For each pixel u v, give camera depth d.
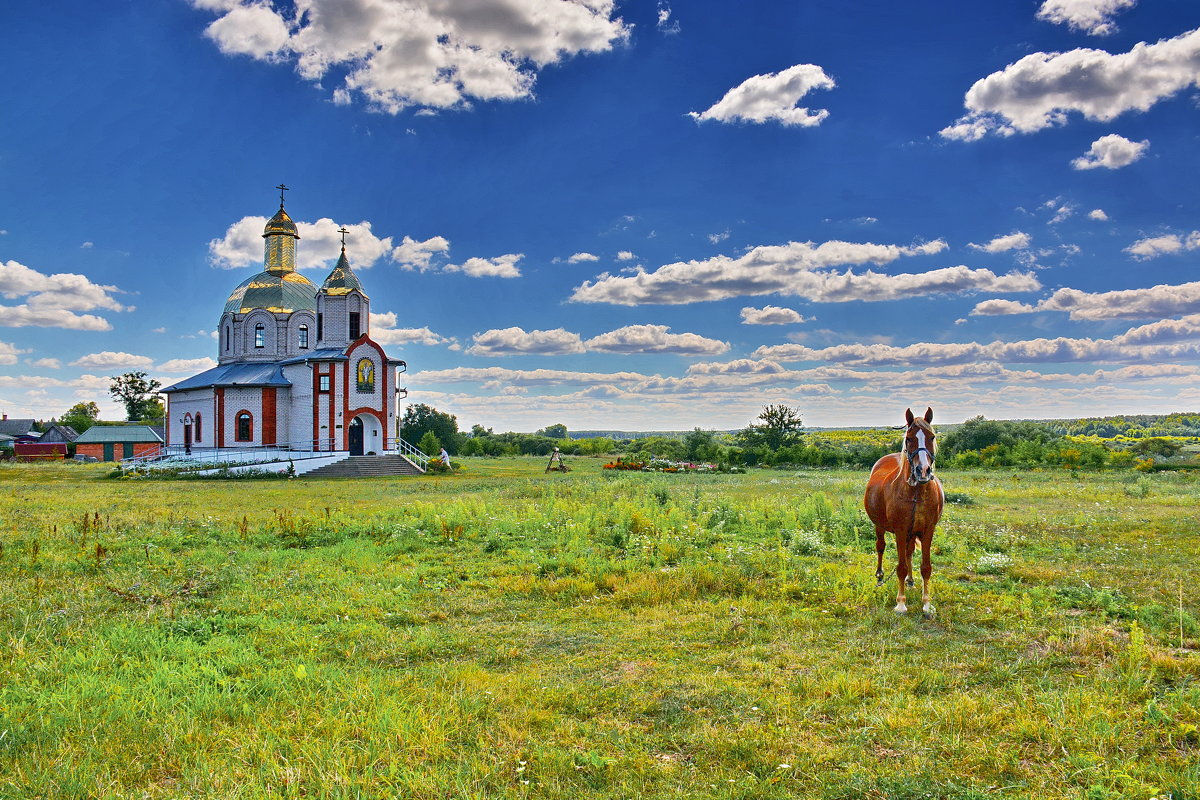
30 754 5.33
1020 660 7.23
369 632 8.51
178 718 5.93
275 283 62.38
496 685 6.77
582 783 5.06
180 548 14.38
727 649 7.85
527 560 12.62
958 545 13.49
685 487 31.45
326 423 52.59
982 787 4.89
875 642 7.93
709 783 5.02
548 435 134.12
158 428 80.25
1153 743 5.41
